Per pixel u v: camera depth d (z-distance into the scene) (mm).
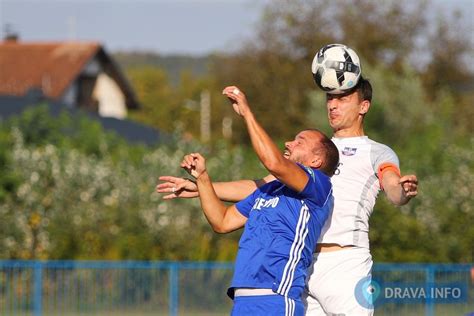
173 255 59812
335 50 19984
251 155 73938
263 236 17078
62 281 52156
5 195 61344
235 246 60656
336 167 18203
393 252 58062
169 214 60969
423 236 58875
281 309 16766
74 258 60062
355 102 20016
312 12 124125
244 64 124562
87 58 131875
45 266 52125
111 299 52219
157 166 65750
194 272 52469
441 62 124375
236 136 125000
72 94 131500
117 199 61781
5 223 60156
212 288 52406
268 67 123125
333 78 19797
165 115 189125
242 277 17000
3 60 133375
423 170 67875
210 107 164500
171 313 52125
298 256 17000
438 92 122250
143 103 192500
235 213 18281
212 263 52625
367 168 19578
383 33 122875
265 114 121688
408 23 123000
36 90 97688
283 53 123812
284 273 16859
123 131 94250
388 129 86375
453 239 59594
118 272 52438
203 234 61469
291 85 121062
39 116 72562
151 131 96625
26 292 51812
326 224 19391
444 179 64375
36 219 60875
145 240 60031
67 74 129375
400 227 58469
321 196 17156
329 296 19328
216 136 134000
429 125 89625
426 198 61969
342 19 123125
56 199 61781
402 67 119438
